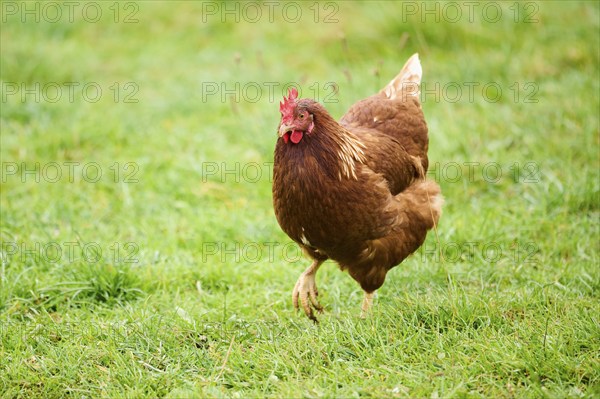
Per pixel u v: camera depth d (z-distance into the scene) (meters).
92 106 11.59
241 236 8.76
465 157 9.99
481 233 8.45
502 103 11.25
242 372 6.08
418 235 6.99
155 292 7.65
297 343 6.33
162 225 8.91
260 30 13.87
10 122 11.05
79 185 9.69
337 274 8.02
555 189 9.16
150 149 10.52
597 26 12.70
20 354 6.35
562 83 11.43
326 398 5.54
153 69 12.90
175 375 6.04
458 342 6.18
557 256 8.11
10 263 7.87
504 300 6.87
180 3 14.75
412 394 5.54
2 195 9.41
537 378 5.66
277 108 11.17
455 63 12.09
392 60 12.52
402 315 6.61
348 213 6.35
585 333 6.16
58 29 13.80
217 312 7.15
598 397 5.38
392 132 7.35
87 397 5.90
